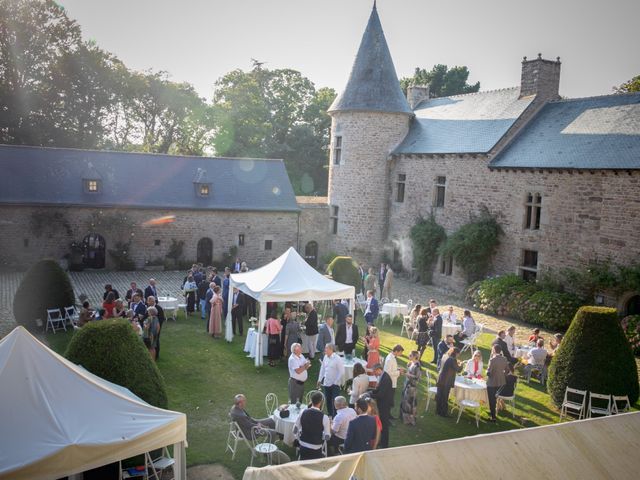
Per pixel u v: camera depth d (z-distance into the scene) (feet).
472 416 38.83
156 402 31.14
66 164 90.79
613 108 71.92
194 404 38.32
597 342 38.42
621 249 62.44
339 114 97.40
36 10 126.31
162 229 92.53
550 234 70.44
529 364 46.55
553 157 70.69
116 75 138.31
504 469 17.43
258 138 150.82
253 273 52.54
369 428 25.44
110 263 90.17
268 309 53.88
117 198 89.92
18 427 20.90
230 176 100.07
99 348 30.66
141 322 48.37
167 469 29.45
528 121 81.30
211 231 95.40
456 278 83.41
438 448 17.38
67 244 87.71
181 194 94.43
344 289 49.80
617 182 62.59
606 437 19.29
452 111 95.71
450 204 85.61
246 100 150.10
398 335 59.31
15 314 53.83
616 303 62.75
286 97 160.86
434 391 39.55
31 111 127.13
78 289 74.64
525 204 73.72
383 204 97.71
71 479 24.93
